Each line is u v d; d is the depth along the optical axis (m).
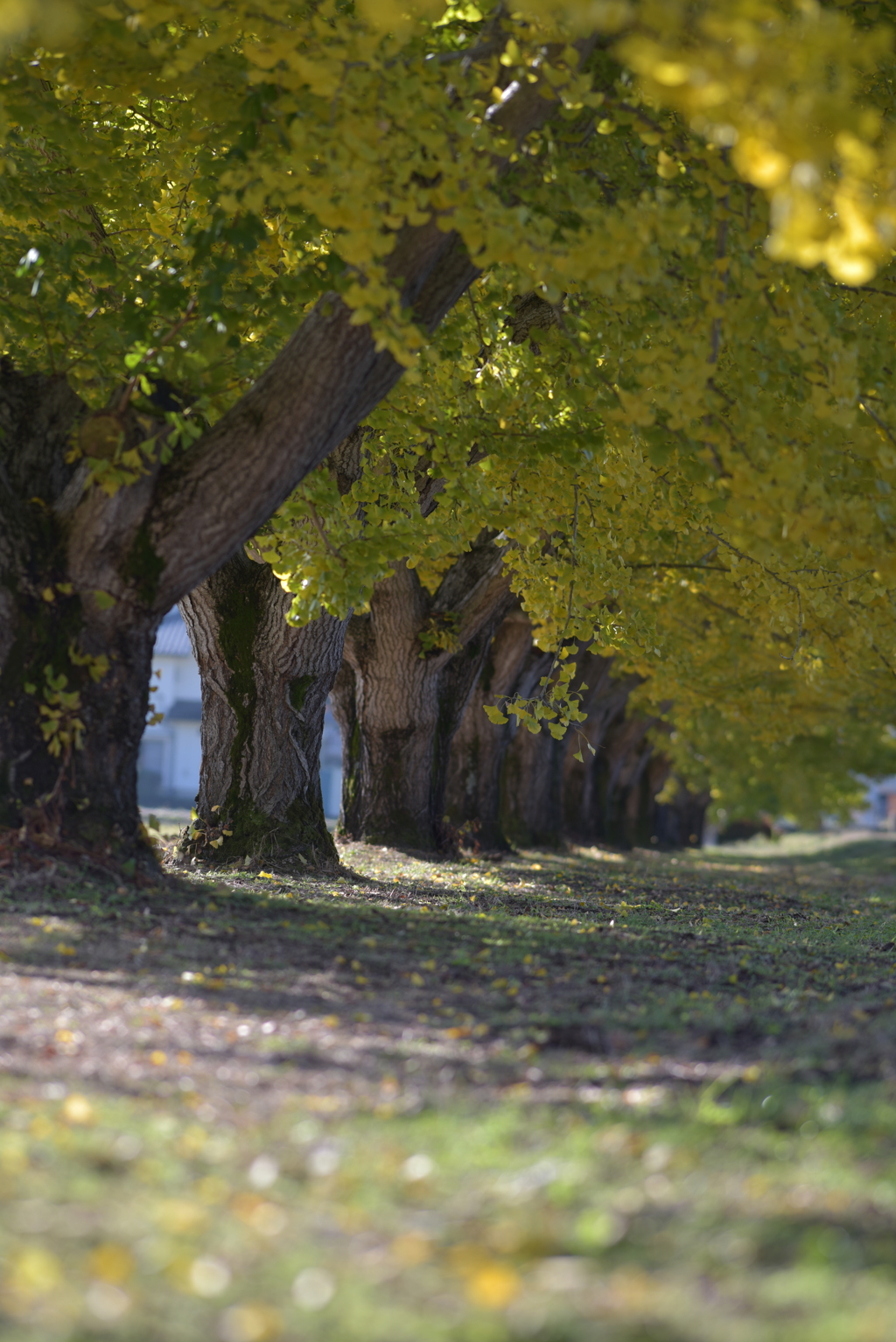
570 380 20.69
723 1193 7.27
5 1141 7.73
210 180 18.16
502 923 20.00
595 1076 10.12
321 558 19.62
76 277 17.88
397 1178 7.50
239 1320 5.62
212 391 16.75
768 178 9.68
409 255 15.34
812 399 13.91
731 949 19.44
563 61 14.34
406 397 20.88
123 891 16.66
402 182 13.59
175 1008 11.60
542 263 13.48
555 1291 6.02
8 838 16.61
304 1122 8.55
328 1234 6.68
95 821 17.28
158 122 21.42
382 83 13.66
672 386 14.41
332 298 15.97
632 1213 6.97
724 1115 8.87
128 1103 8.79
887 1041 11.17
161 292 16.20
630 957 17.28
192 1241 6.46
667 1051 11.31
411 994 13.34
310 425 16.27
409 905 22.12
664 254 15.97
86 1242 6.37
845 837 137.75
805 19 9.95
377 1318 5.67
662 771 90.94
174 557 16.86
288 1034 11.05
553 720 24.08
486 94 15.18
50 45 15.73
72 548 16.75
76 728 16.97
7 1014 10.77
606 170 17.27
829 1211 6.99
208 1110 8.79
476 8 16.33
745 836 147.75
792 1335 5.53
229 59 16.36
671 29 10.33
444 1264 6.31
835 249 9.75
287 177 14.03
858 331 16.44
